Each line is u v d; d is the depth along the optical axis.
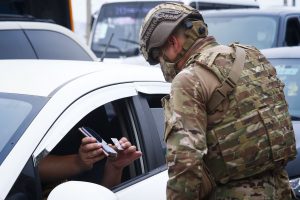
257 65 4.11
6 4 11.70
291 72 8.76
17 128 4.07
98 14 20.12
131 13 19.92
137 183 4.61
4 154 3.92
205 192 3.96
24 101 4.29
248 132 3.91
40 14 12.09
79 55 9.72
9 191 3.76
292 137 4.14
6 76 4.72
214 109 3.90
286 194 4.22
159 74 5.30
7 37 8.96
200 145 3.78
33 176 3.91
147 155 4.78
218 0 22.14
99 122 4.85
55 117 4.15
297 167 6.68
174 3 4.20
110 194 3.97
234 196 3.97
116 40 19.61
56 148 4.77
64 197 3.86
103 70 4.94
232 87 3.93
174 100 3.87
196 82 3.88
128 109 4.83
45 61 5.30
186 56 4.15
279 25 13.91
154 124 4.97
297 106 8.27
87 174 4.82
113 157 4.48
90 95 4.48
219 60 3.98
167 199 3.87
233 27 14.18
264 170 4.01
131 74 5.03
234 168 3.92
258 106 3.97
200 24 4.16
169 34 4.10
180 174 3.77
